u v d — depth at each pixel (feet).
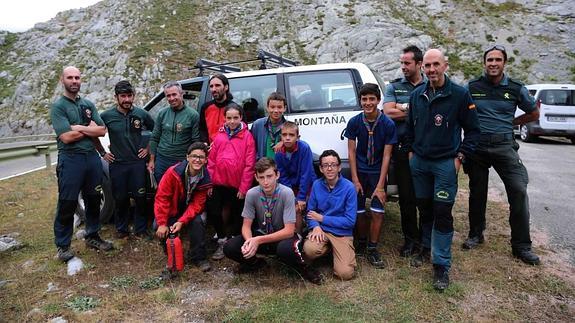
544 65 84.84
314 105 14.06
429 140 10.64
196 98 16.19
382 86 15.02
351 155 12.35
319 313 9.35
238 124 12.82
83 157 12.62
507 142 12.19
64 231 12.69
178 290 10.79
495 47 12.04
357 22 102.94
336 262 11.12
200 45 103.45
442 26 101.24
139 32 110.93
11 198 21.43
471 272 11.33
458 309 9.47
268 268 11.98
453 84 10.34
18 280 11.66
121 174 14.24
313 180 12.37
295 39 104.37
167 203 12.28
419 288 10.42
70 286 11.19
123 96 13.85
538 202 18.70
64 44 118.21
